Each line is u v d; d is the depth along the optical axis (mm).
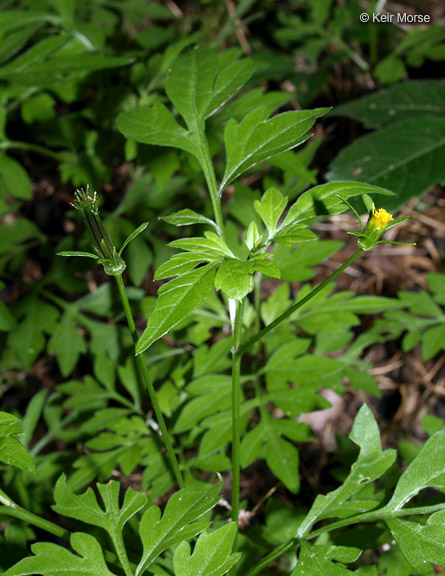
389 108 528
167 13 610
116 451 362
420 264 558
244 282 253
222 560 261
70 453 393
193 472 387
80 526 343
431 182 447
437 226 567
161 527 267
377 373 509
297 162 346
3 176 429
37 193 586
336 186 274
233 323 271
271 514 341
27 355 429
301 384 359
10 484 365
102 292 451
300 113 282
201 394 364
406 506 333
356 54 622
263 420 343
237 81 296
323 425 482
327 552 275
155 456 359
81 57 377
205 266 259
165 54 464
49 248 493
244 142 283
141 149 380
